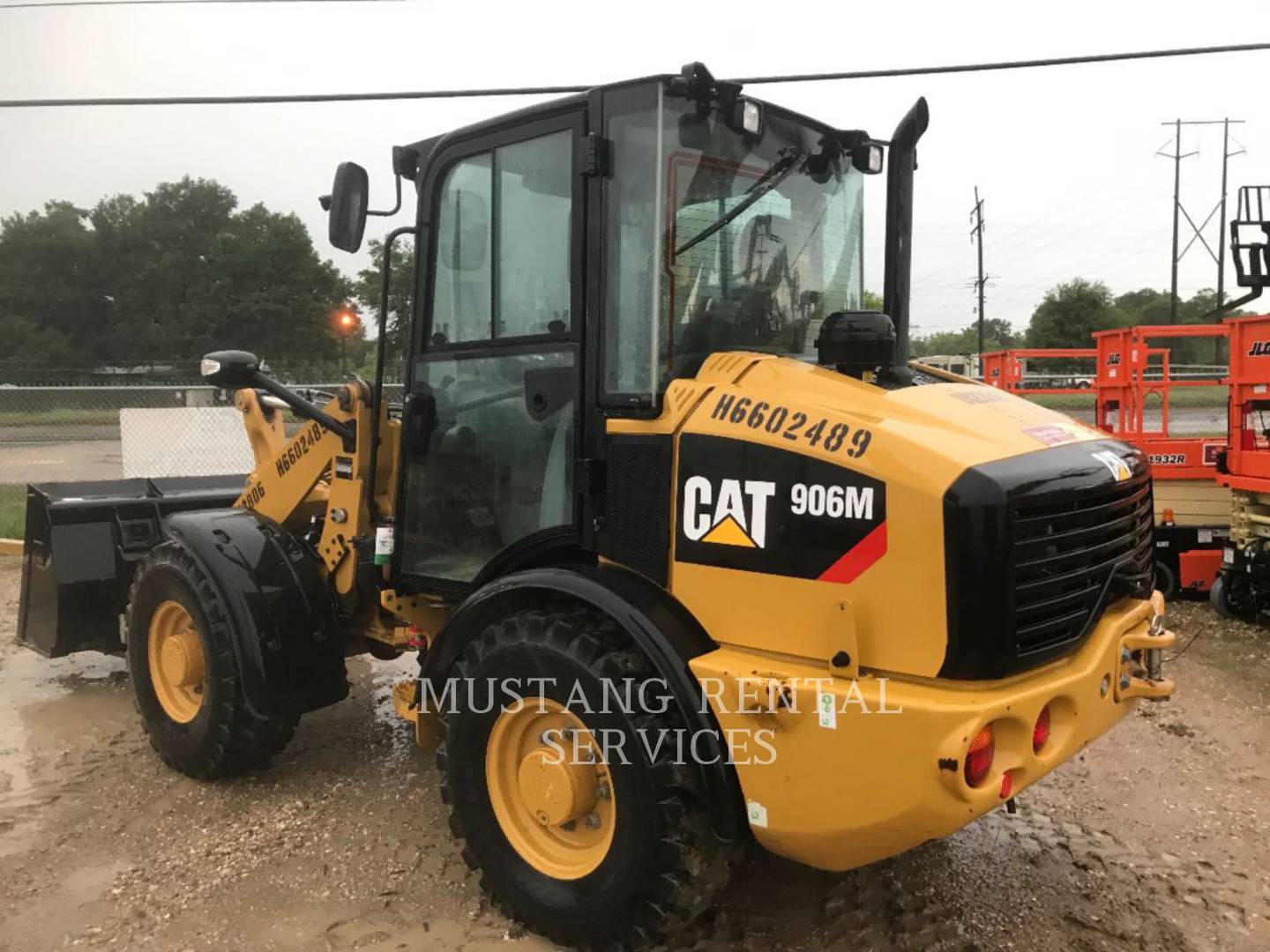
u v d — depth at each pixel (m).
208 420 8.18
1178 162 47.72
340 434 4.10
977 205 47.53
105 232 59.75
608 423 2.93
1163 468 7.22
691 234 2.93
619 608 2.75
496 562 3.29
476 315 3.40
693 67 2.72
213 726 3.88
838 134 3.45
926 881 3.31
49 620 5.04
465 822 3.11
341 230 3.48
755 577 2.61
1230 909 3.16
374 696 5.28
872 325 2.77
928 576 2.34
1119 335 8.30
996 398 3.04
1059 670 2.58
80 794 4.00
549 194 3.12
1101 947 2.95
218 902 3.17
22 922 3.06
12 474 13.80
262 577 3.93
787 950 2.91
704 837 2.65
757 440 2.61
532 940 2.96
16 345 54.28
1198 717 4.85
